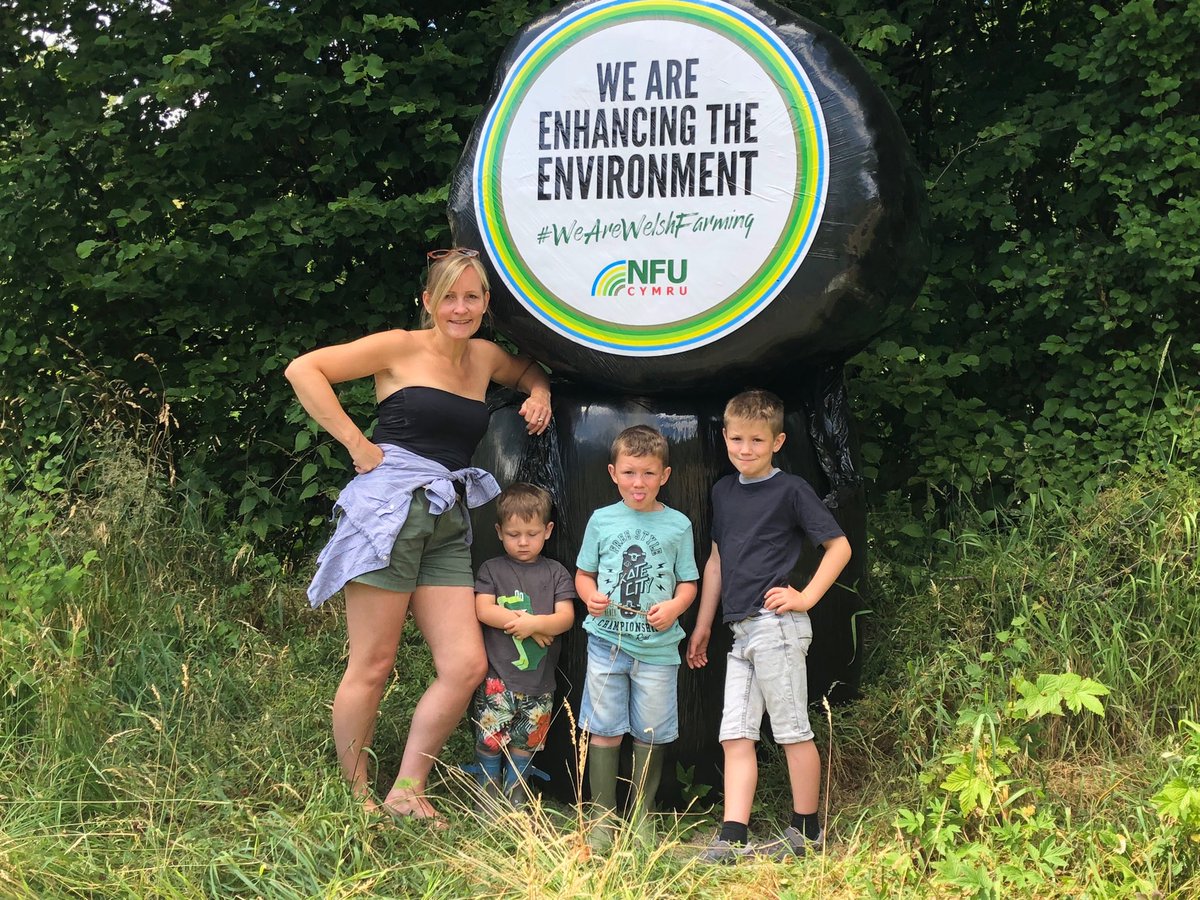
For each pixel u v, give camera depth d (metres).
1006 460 4.42
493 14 4.69
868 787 3.16
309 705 3.50
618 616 3.02
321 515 5.02
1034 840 2.62
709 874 2.66
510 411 3.37
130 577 4.06
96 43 4.62
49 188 4.68
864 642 3.72
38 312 4.91
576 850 2.61
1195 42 4.31
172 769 3.02
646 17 3.15
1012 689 3.13
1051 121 4.57
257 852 2.65
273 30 4.52
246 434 4.97
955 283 4.94
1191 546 3.55
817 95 3.03
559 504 3.22
